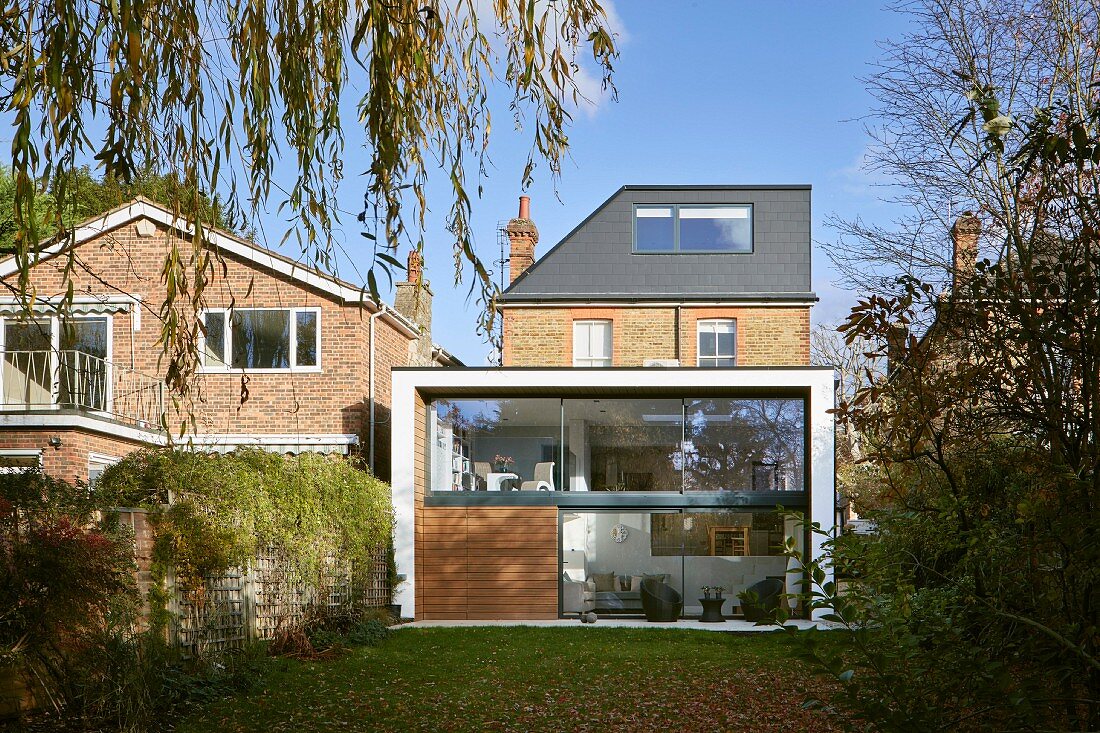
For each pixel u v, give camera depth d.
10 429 17.30
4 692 8.41
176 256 5.31
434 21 5.31
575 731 9.52
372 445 21.36
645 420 21.31
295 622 14.59
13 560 7.90
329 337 21.83
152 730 8.93
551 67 5.49
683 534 21.03
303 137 5.16
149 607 10.05
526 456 21.33
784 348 25.41
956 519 4.48
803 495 20.69
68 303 4.73
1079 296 3.91
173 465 11.62
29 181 4.29
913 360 4.70
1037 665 3.99
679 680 12.35
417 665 13.57
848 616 3.99
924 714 3.81
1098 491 3.85
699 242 26.30
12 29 4.60
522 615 20.75
